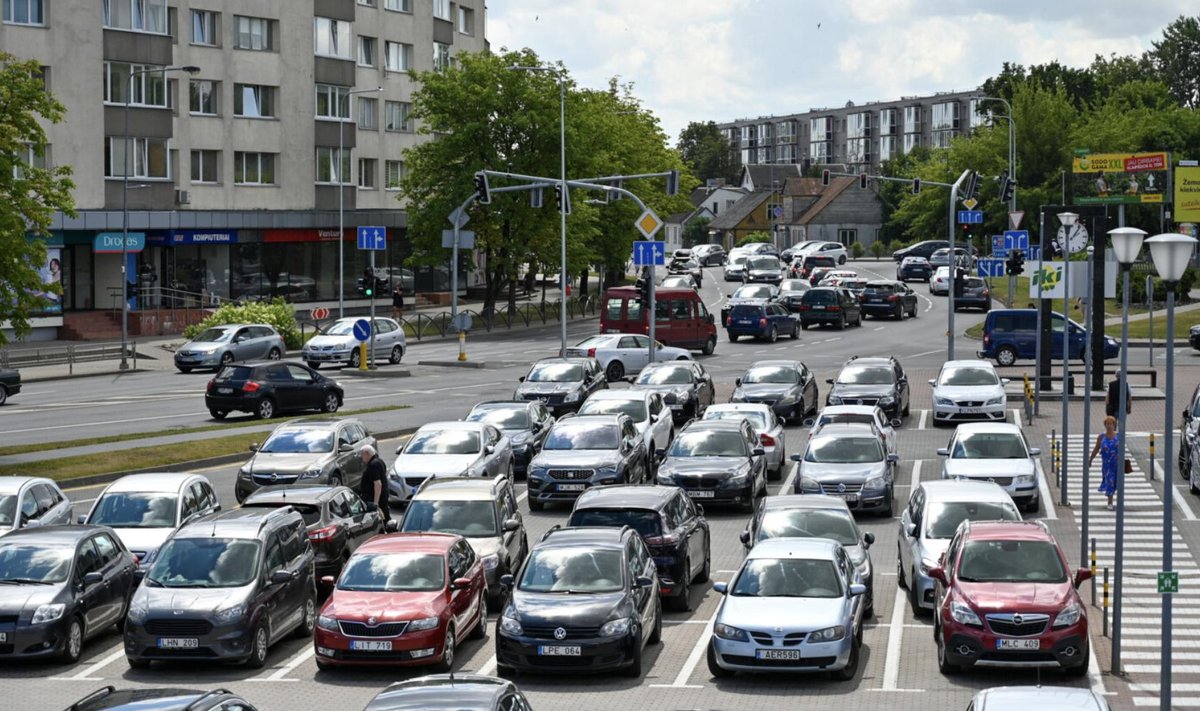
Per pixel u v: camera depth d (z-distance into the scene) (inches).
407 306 3444.9
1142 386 1903.3
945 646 759.7
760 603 771.4
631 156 3769.7
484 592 880.3
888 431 1376.7
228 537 831.7
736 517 1223.5
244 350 2335.1
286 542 865.5
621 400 1446.9
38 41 2674.7
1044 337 1850.4
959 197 4392.2
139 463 1389.0
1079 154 3344.0
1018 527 818.8
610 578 788.6
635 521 928.9
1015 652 746.2
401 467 1232.2
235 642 780.6
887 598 960.3
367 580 806.5
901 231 6171.3
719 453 1251.2
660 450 1323.8
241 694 740.7
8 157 1386.6
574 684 761.6
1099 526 1164.5
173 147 3014.3
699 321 2439.7
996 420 1637.6
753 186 7583.7
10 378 1875.0
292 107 3243.1
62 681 773.9
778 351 2517.2
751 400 1660.9
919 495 968.3
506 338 2957.7
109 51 2802.7
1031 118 4239.7
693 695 734.5
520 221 3110.2
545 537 832.3
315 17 3304.6
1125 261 814.5
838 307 2893.7
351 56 3412.9
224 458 1449.3
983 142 4345.5
